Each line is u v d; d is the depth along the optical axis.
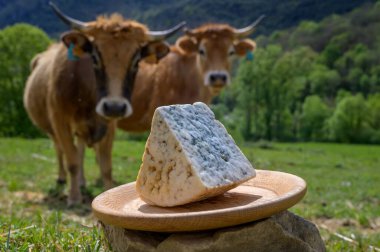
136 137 30.22
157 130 3.08
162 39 8.48
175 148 2.99
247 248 2.83
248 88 60.12
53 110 8.34
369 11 81.31
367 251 4.62
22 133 37.53
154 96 10.07
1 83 37.84
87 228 4.27
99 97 7.97
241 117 61.00
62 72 8.18
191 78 10.16
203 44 10.11
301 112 65.19
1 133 37.53
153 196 3.11
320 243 3.28
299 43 76.88
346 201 10.05
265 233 2.85
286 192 2.98
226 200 3.13
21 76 38.41
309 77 68.94
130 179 11.73
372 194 11.63
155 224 2.61
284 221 3.04
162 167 3.06
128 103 7.98
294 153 30.14
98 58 7.99
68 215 7.16
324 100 68.50
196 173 2.89
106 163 8.55
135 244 2.90
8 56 38.38
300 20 84.81
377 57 70.50
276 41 78.12
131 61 8.10
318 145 49.56
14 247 3.27
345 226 7.47
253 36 82.00
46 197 8.99
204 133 3.15
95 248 3.33
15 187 9.70
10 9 69.81
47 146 21.44
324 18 82.75
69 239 3.70
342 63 71.75
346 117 59.91
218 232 2.78
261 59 59.91
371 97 63.56
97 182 10.86
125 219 2.67
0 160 15.03
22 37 39.09
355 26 78.25
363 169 20.06
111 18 8.38
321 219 7.88
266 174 3.56
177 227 2.61
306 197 10.05
